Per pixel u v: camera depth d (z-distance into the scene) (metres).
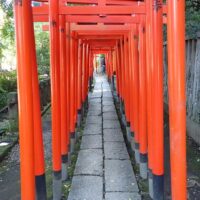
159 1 2.78
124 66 6.78
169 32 1.82
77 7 3.39
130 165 4.32
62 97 3.74
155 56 2.80
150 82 3.02
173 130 1.85
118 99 10.09
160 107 2.82
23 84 2.00
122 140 5.66
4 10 6.12
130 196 3.38
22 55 1.99
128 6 3.36
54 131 3.33
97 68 25.41
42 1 3.51
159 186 2.98
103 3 3.55
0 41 7.88
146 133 3.86
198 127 4.88
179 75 1.81
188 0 4.71
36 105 2.50
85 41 8.59
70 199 3.34
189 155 4.52
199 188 3.53
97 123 7.23
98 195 3.42
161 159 2.94
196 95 4.98
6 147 5.07
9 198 3.58
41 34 11.50
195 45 5.12
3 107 8.07
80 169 4.19
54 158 3.37
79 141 5.75
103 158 4.63
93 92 13.24
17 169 4.41
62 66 3.69
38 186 2.68
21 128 2.03
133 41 4.41
